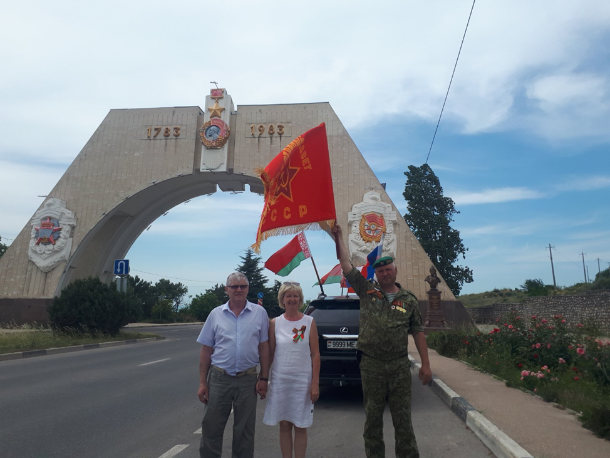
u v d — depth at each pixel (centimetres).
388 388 427
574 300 2727
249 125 3291
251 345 441
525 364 973
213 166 3225
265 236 490
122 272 2350
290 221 484
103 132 3369
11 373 1112
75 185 3291
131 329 3347
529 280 5444
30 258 3147
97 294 2134
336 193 3114
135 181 3275
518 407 659
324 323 796
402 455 421
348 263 454
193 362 1356
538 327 1038
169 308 5088
